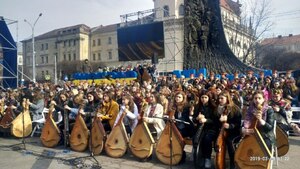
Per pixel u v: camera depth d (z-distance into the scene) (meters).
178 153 5.89
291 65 47.44
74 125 7.41
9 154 7.21
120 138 6.60
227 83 11.41
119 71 20.69
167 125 6.10
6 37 19.59
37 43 82.81
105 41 74.56
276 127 5.89
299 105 9.41
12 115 9.39
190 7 19.02
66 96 9.26
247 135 4.99
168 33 35.94
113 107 7.39
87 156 6.78
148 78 16.42
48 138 7.85
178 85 11.30
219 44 18.55
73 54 76.38
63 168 6.01
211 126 5.69
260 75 12.83
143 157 6.21
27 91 12.27
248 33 36.12
